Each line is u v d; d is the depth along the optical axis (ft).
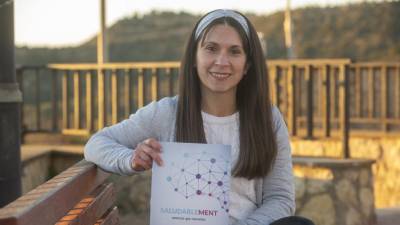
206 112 8.32
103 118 24.13
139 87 23.43
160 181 7.42
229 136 8.22
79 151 22.54
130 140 8.36
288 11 58.54
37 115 25.02
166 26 119.75
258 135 8.19
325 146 26.96
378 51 96.27
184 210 7.38
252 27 8.43
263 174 8.21
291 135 21.98
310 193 19.52
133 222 19.80
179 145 7.44
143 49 107.34
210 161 7.41
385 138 28.30
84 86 66.59
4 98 12.04
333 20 107.86
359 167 19.80
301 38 103.19
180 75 8.42
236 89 8.46
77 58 105.91
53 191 6.37
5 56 12.13
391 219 20.86
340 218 19.34
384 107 29.63
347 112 20.47
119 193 21.17
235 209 8.13
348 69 20.40
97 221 8.77
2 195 12.21
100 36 35.96
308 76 21.44
